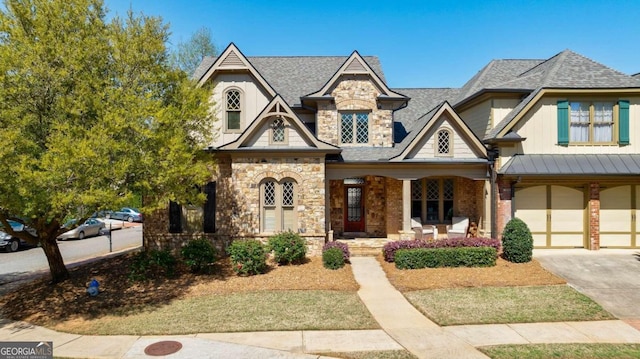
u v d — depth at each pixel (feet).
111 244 67.41
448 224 57.36
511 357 22.44
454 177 57.41
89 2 33.83
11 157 26.63
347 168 50.60
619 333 26.00
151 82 35.22
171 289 36.63
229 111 50.93
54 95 31.45
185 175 35.40
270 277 39.75
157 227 50.14
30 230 68.13
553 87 48.11
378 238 55.47
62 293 36.24
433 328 26.91
